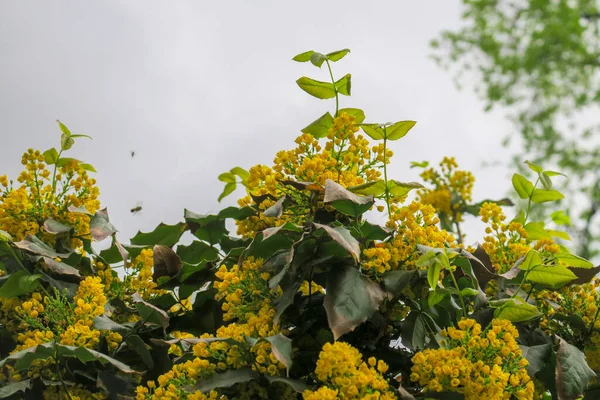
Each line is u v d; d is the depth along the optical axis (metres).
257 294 1.79
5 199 2.16
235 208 2.04
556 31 12.70
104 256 2.24
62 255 2.10
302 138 1.94
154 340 1.67
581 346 1.95
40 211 2.18
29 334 1.94
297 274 1.73
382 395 1.53
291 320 1.77
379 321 1.72
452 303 1.79
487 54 13.47
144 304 1.94
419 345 1.74
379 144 1.96
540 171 2.13
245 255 1.78
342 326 1.58
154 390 1.77
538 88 13.16
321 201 1.85
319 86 2.11
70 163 2.26
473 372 1.62
